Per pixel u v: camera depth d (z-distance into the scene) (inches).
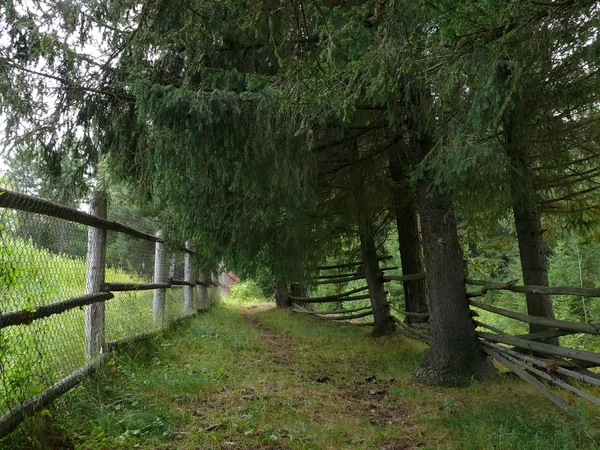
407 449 130.2
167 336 265.1
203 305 466.6
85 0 184.9
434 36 122.4
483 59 127.1
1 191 99.0
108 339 191.6
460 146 163.6
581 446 124.3
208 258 297.1
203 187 232.4
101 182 237.6
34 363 116.0
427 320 318.3
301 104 148.2
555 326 181.6
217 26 173.3
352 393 189.0
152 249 278.4
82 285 158.7
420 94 197.6
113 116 212.8
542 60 132.8
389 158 288.7
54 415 120.4
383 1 113.2
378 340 329.4
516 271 646.5
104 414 131.6
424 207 222.7
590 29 115.5
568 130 201.3
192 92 165.3
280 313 519.2
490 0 106.0
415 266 345.7
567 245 571.2
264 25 181.9
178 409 149.7
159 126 167.3
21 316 108.0
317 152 235.8
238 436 130.6
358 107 207.8
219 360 227.1
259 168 193.5
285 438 131.0
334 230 323.0
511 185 207.8
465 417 149.3
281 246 285.9
